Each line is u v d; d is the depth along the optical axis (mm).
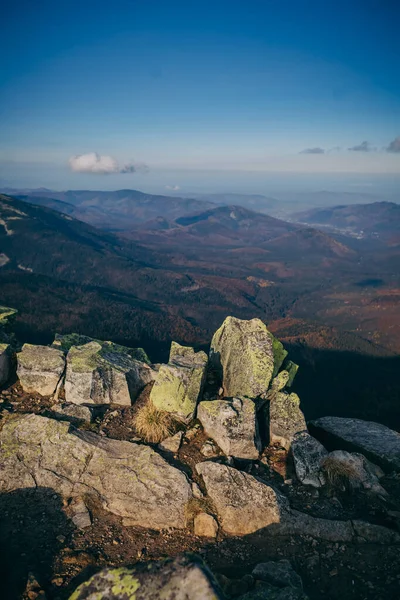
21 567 8695
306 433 13328
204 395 15555
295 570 9055
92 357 15719
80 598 5988
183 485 10930
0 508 10320
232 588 8109
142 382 16062
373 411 101938
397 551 9547
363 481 12008
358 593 8461
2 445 11789
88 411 13703
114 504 10531
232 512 10320
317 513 10789
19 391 15055
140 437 13008
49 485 10945
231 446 12453
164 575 6074
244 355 15219
